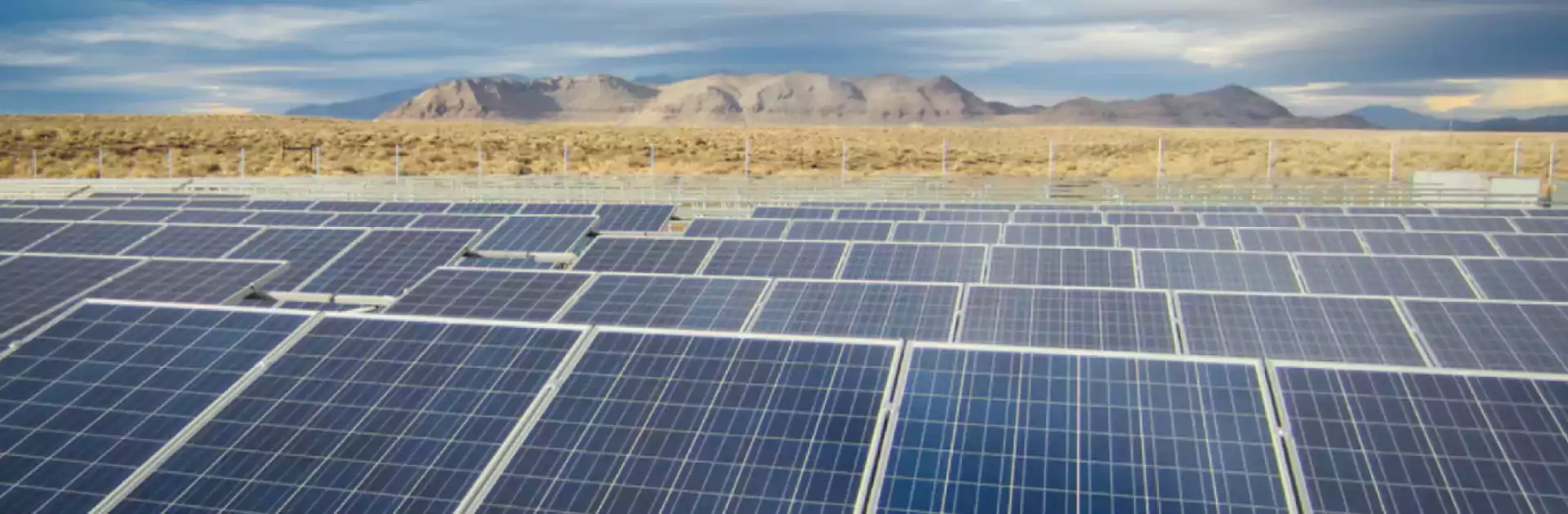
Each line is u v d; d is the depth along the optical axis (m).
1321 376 20.02
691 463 19.27
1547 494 17.17
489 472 19.31
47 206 58.78
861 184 110.00
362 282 41.47
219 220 56.16
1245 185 107.19
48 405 21.73
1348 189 98.31
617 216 58.38
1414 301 30.12
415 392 21.55
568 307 33.56
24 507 19.09
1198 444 18.75
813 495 18.30
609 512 18.39
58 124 188.25
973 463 18.70
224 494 19.20
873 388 20.70
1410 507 17.19
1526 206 72.56
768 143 189.00
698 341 22.44
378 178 122.25
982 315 31.92
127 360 23.08
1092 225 50.53
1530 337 28.09
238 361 22.84
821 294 33.78
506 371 21.97
